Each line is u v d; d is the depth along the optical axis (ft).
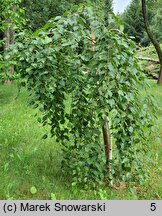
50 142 22.04
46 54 14.39
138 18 112.78
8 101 35.96
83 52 14.90
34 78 14.73
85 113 15.05
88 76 14.29
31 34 15.46
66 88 15.47
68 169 17.11
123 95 13.89
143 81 14.90
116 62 13.82
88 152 14.69
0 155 19.24
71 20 14.56
